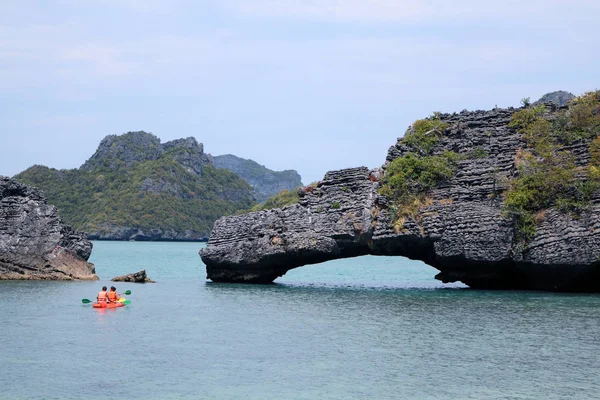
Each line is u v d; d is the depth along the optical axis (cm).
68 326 4372
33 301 5369
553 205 5903
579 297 5628
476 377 3219
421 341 3931
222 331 4222
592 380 3172
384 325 4409
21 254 6881
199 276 8438
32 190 7262
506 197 6031
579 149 6156
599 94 6606
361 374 3266
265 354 3634
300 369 3350
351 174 6700
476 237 5934
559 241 5659
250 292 6228
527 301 5403
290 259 6738
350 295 5981
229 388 3059
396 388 3061
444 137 6788
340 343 3884
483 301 5441
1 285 6356
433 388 3062
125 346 3803
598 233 5525
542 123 6419
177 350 3716
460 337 4031
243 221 6981
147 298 5700
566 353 3638
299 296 5931
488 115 6700
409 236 6156
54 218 7088
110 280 7112
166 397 2938
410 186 6359
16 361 3475
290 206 6788
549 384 3112
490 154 6444
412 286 7056
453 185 6309
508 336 4050
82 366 3394
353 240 6412
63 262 6962
